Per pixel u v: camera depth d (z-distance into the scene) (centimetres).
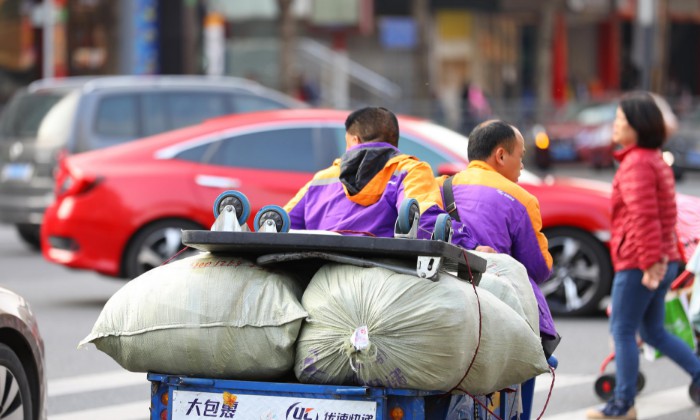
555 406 2233
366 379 1266
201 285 1309
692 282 2203
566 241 3123
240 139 3272
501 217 1611
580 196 3134
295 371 1297
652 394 2361
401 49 10469
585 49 12150
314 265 1351
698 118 7562
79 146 4072
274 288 1295
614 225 2075
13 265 4175
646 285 2027
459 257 1294
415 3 9938
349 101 9594
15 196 4222
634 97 2036
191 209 3228
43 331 2928
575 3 11275
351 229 1517
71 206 3247
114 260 3234
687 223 2153
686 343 2166
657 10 11338
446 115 8600
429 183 1511
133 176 3247
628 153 2044
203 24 7212
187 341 1299
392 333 1247
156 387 1341
